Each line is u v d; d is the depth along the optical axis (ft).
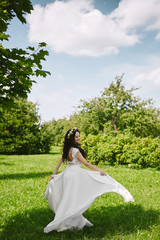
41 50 10.27
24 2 11.27
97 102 94.43
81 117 93.25
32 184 24.64
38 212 15.66
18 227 12.98
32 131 91.20
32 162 50.67
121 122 96.78
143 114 96.43
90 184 12.64
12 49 10.12
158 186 24.20
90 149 45.39
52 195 12.97
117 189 12.17
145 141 42.47
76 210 11.49
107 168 39.91
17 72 9.65
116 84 97.86
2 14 9.26
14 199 18.79
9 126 81.87
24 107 88.89
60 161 13.78
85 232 12.15
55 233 11.88
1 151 81.10
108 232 11.91
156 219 14.01
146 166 41.57
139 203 17.53
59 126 174.50
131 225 13.04
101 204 17.71
